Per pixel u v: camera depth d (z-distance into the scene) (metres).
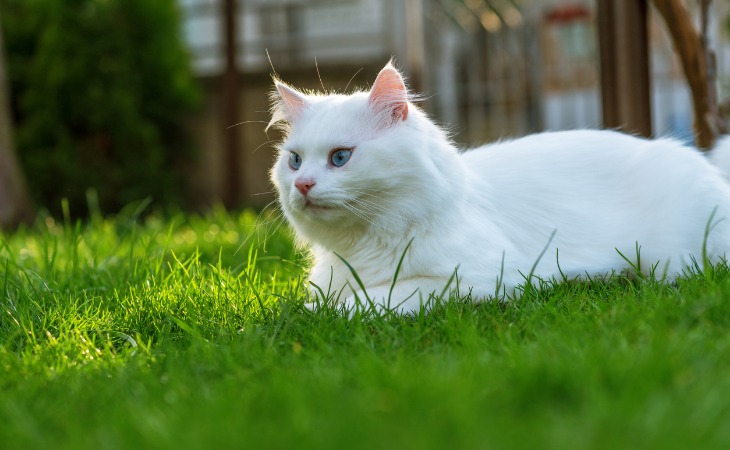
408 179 1.38
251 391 1.12
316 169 1.40
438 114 3.89
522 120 3.84
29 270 1.63
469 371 1.12
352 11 4.03
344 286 1.40
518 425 1.02
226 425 1.04
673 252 1.45
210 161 3.94
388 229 1.40
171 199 3.77
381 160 1.38
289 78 3.78
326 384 1.11
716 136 1.78
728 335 1.16
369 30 3.99
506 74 3.88
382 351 1.23
